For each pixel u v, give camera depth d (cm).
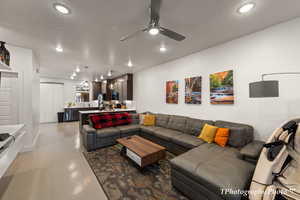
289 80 201
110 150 318
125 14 183
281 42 206
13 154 160
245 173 148
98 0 156
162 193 175
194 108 342
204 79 317
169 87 412
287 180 124
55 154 294
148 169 232
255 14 184
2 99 288
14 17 187
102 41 268
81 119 455
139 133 400
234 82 262
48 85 723
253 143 213
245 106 248
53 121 732
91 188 184
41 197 166
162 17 190
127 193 174
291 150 137
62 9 171
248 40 242
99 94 762
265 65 223
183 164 172
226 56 275
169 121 371
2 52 175
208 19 196
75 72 576
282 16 189
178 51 328
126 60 402
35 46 293
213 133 252
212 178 143
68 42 272
